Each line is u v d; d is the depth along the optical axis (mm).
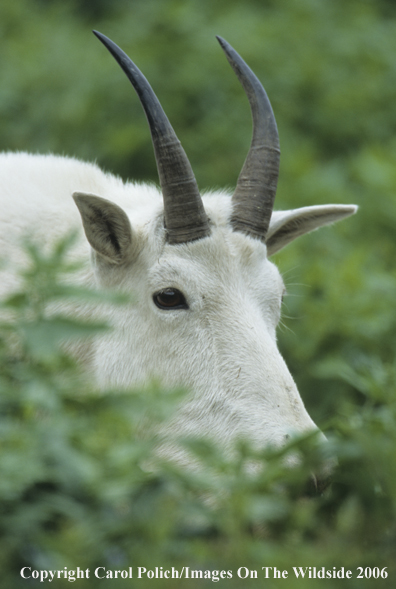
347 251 16391
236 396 8797
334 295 13805
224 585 5801
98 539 5879
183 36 22422
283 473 6859
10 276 9914
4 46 24094
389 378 9648
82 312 9695
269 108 10086
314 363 13328
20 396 6758
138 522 5992
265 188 9789
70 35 24328
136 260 9500
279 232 11141
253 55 22375
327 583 6066
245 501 6258
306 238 16734
